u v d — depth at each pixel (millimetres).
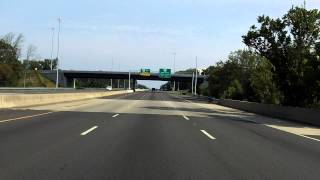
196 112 37094
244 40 42500
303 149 15211
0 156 11977
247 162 11914
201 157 12555
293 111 32125
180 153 13227
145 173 10031
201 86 120250
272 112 36656
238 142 16484
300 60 39938
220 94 84312
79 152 12945
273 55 41250
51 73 146000
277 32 41188
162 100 68125
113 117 27812
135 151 13398
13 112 29719
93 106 41906
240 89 70562
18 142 14789
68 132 18219
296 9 40688
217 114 35531
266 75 54719
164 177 9633
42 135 16922
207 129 21422
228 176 9906
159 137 17359
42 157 11914
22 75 139000
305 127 25938
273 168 11102
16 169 10211
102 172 10047
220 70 85688
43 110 32969
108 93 95875
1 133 17344
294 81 39500
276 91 50969
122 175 9766
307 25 40312
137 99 69688
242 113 39500
